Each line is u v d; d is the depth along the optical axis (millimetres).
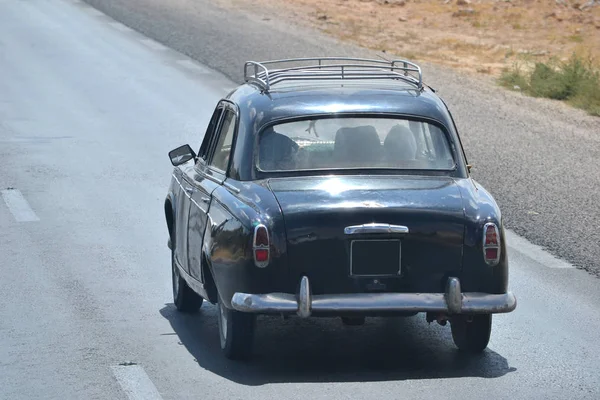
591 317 27047
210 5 116750
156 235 37125
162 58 84688
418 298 21266
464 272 21531
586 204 40156
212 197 23578
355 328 26188
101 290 30078
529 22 115375
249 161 23188
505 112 63531
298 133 23484
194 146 54969
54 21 105812
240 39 92062
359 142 23453
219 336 25219
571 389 21172
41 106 66688
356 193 21688
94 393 21094
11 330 26016
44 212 40719
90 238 36625
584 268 31859
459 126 58500
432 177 23125
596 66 83625
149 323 26703
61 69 80375
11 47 90500
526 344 24656
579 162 49000
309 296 21016
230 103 25562
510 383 21547
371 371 22422
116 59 84688
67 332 25797
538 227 36594
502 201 40500
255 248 21141
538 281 30500
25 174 47969
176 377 22031
